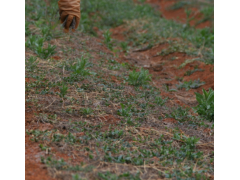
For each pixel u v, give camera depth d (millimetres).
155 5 56906
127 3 47250
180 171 9844
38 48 18266
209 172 10273
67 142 10375
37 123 11297
